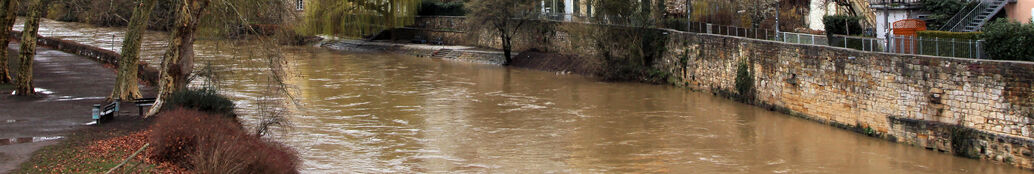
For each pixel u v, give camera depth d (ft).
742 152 102.68
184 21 107.34
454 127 122.52
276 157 83.66
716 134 114.21
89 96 124.98
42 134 91.35
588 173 93.30
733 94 143.74
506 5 221.87
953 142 94.89
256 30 108.68
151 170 73.00
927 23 134.51
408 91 165.68
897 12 138.82
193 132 80.64
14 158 77.25
